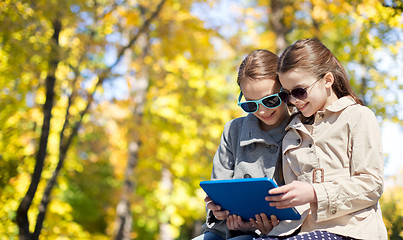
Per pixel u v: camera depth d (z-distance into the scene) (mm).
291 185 2137
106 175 14180
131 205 11523
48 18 7301
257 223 2438
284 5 8516
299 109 2355
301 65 2283
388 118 6035
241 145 2627
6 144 9258
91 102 8180
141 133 11023
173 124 11883
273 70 2502
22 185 9258
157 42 10844
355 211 2178
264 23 9883
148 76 11250
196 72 11750
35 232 7215
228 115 11883
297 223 2273
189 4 10141
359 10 5887
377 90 6125
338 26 6840
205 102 11750
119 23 8609
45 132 7316
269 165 2543
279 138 2557
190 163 11977
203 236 2678
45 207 7355
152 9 9750
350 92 2410
